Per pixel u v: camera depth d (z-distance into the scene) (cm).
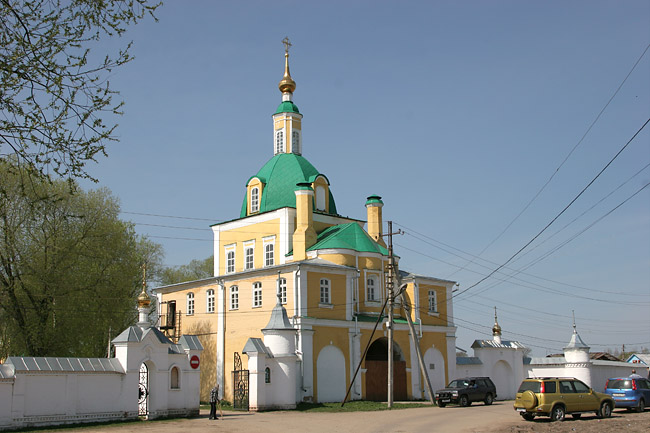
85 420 3064
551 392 3209
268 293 4791
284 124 5981
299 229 5184
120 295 5119
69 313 4653
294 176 5650
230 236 5844
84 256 4906
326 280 4762
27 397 2883
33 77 1267
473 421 3206
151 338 3412
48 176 1334
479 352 5738
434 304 5622
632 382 3825
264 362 4091
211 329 5241
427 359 5372
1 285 4422
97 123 1335
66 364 3047
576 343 5716
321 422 3231
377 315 5094
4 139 1262
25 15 1269
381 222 5894
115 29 1362
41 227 4588
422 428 2859
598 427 2814
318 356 4541
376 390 4872
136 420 3262
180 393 3550
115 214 5362
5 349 4638
